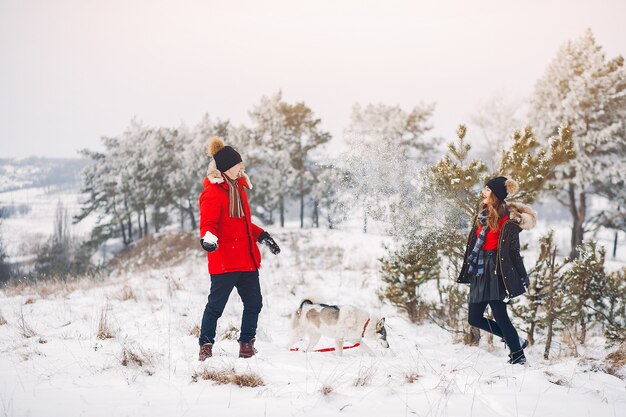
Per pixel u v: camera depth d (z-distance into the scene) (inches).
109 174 2017.7
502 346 234.2
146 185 1818.4
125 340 197.8
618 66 1095.6
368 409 120.9
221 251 176.2
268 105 1727.4
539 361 195.3
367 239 1039.6
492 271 178.5
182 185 1701.5
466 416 116.3
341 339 194.7
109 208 2043.6
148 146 1866.4
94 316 254.2
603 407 120.1
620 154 1080.8
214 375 147.3
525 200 216.7
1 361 167.6
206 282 382.3
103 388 139.1
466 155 222.8
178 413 118.4
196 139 1711.4
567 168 1062.4
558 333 262.2
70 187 7465.6
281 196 1626.5
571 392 130.0
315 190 1549.0
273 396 131.0
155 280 406.0
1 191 7204.7
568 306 217.2
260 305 183.0
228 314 258.5
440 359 191.8
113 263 1622.8
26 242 2037.4
